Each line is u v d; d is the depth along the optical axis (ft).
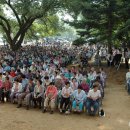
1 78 55.62
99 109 46.73
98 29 87.40
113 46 90.58
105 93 63.10
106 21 85.51
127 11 78.79
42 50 128.47
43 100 48.62
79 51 133.49
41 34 153.17
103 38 84.94
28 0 104.12
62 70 65.82
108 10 81.92
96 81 53.67
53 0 104.73
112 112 47.73
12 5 113.80
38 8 105.50
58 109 48.16
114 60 86.74
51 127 39.37
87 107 45.44
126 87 66.69
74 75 60.34
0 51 115.24
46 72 62.95
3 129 37.99
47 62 81.66
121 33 77.82
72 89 48.96
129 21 75.05
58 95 48.29
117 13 82.33
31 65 73.72
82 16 91.81
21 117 43.60
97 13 82.33
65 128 39.11
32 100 49.21
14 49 120.88
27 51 119.96
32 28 140.46
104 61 101.81
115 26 86.69
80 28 86.79
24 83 51.62
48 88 47.78
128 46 85.05
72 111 47.32
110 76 79.77
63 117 44.24
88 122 42.14
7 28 133.18
